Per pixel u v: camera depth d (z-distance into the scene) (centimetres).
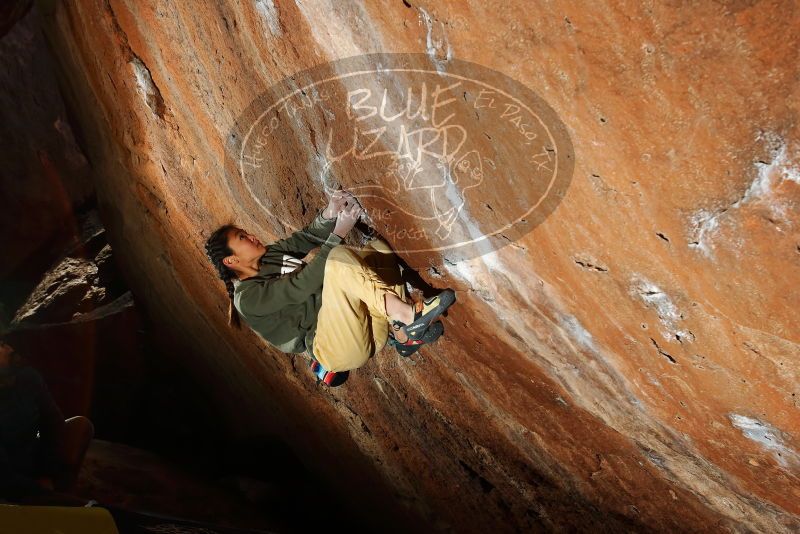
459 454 404
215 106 286
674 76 141
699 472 270
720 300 178
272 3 214
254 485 703
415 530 534
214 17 246
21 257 742
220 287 441
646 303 199
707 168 152
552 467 350
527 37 158
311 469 683
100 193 652
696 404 226
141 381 867
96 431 845
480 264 245
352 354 290
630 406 258
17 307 768
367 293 270
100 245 799
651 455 283
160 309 701
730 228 159
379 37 190
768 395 197
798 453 213
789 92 130
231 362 614
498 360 300
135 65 326
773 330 174
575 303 223
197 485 650
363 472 527
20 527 230
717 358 198
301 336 309
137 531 266
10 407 382
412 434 429
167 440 868
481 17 162
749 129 140
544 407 312
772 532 273
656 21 136
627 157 163
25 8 486
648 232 176
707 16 129
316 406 501
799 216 146
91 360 819
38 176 727
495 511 412
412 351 303
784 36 123
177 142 346
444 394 372
